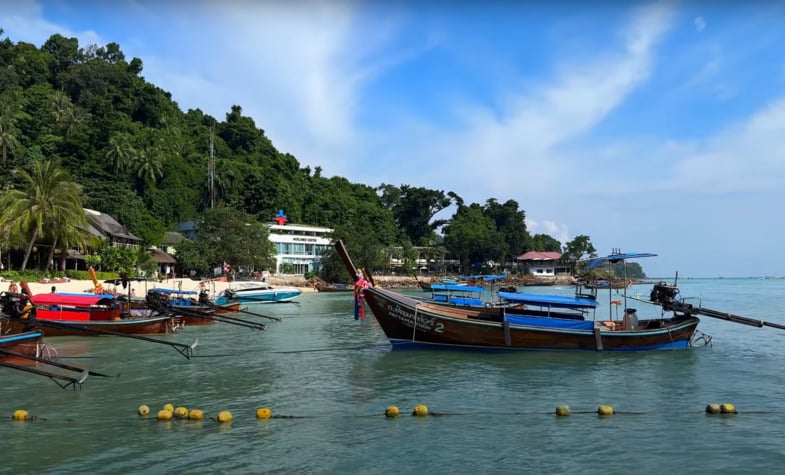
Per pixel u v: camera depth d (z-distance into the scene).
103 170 96.62
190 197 112.06
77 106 118.94
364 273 26.78
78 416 14.98
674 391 17.97
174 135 124.62
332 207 141.12
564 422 14.52
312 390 18.02
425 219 161.50
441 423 14.41
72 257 67.94
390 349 26.28
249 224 91.06
